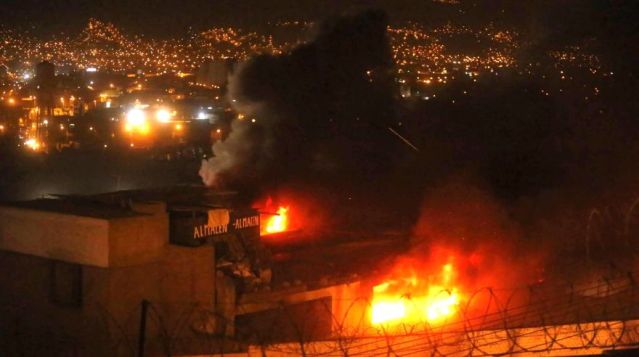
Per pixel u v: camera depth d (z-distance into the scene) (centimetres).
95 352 1078
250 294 1242
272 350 1093
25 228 1162
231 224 1307
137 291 1113
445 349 1086
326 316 1312
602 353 1034
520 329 1107
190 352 1088
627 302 1193
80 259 1110
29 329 1137
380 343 1130
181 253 1159
